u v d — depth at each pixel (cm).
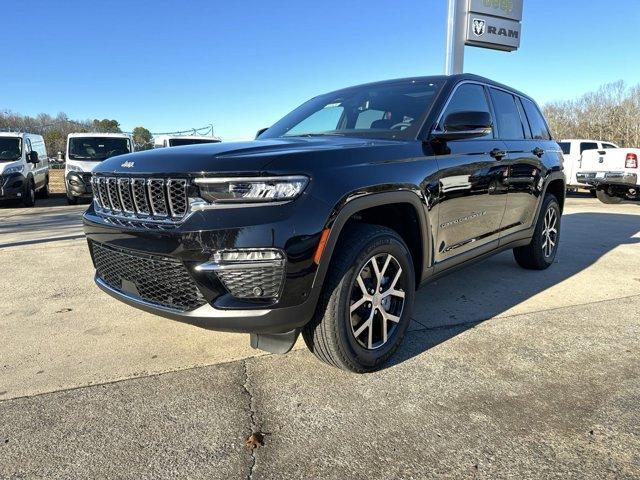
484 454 208
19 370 283
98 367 287
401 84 373
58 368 286
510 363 293
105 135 1443
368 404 247
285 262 225
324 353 263
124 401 250
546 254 517
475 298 420
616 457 206
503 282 471
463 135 310
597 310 389
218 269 224
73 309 386
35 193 1483
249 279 227
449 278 485
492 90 410
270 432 224
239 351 308
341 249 253
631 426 228
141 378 273
